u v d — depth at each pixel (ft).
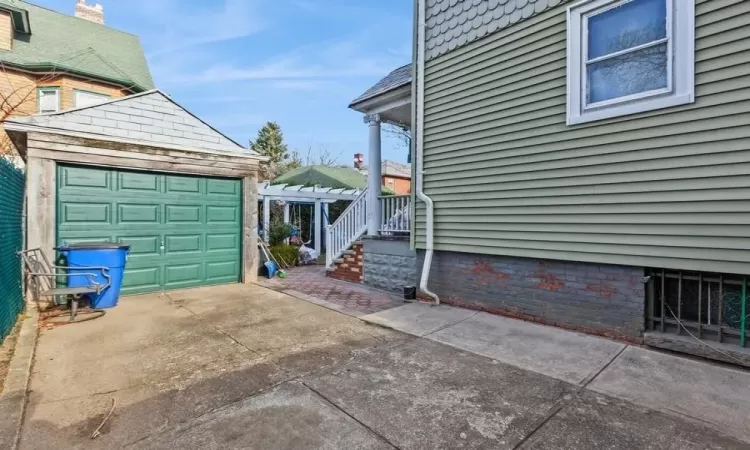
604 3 13.89
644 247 13.20
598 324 14.55
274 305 19.93
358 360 12.51
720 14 11.57
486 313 18.12
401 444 7.97
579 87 14.70
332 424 8.70
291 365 12.07
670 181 12.60
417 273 21.72
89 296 18.19
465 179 18.98
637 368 11.61
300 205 55.98
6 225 14.75
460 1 19.15
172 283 23.36
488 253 18.01
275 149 134.41
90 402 9.65
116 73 43.19
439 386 10.61
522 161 16.61
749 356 11.26
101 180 20.84
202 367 11.88
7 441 7.93
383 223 26.05
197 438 8.15
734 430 8.36
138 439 8.12
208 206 24.82
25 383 10.46
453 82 19.49
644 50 13.19
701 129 11.96
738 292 12.01
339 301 20.92
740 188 11.33
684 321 13.00
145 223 22.30
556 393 10.15
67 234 19.77
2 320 13.44
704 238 11.98
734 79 11.38
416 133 21.29
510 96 16.99
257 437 8.20
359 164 89.45
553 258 15.64
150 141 22.12
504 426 8.62
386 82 25.62
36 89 39.01
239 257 26.30
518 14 16.62
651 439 8.09
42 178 18.90
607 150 14.01
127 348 13.47
